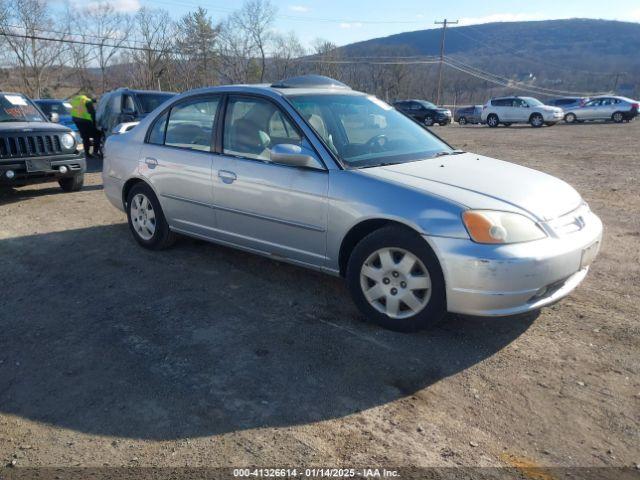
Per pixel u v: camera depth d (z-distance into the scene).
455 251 3.35
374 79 76.44
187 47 49.75
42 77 46.88
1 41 44.12
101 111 13.63
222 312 4.18
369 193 3.72
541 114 30.17
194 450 2.67
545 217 3.49
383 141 4.47
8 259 5.52
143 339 3.77
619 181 9.96
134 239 6.02
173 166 5.08
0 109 8.69
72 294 4.59
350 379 3.25
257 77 54.31
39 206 7.91
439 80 60.44
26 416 2.96
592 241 3.65
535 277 3.31
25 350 3.66
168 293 4.57
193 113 5.03
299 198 4.08
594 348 3.57
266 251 4.52
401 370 3.33
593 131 25.38
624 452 2.62
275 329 3.89
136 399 3.08
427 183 3.69
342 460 2.59
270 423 2.86
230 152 4.64
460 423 2.85
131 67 48.50
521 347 3.59
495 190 3.64
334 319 4.03
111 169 5.87
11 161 7.81
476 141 20.34
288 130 4.27
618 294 4.43
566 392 3.09
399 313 3.74
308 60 64.31
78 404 3.05
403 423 2.85
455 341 3.68
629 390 3.11
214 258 5.43
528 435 2.75
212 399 3.07
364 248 3.77
